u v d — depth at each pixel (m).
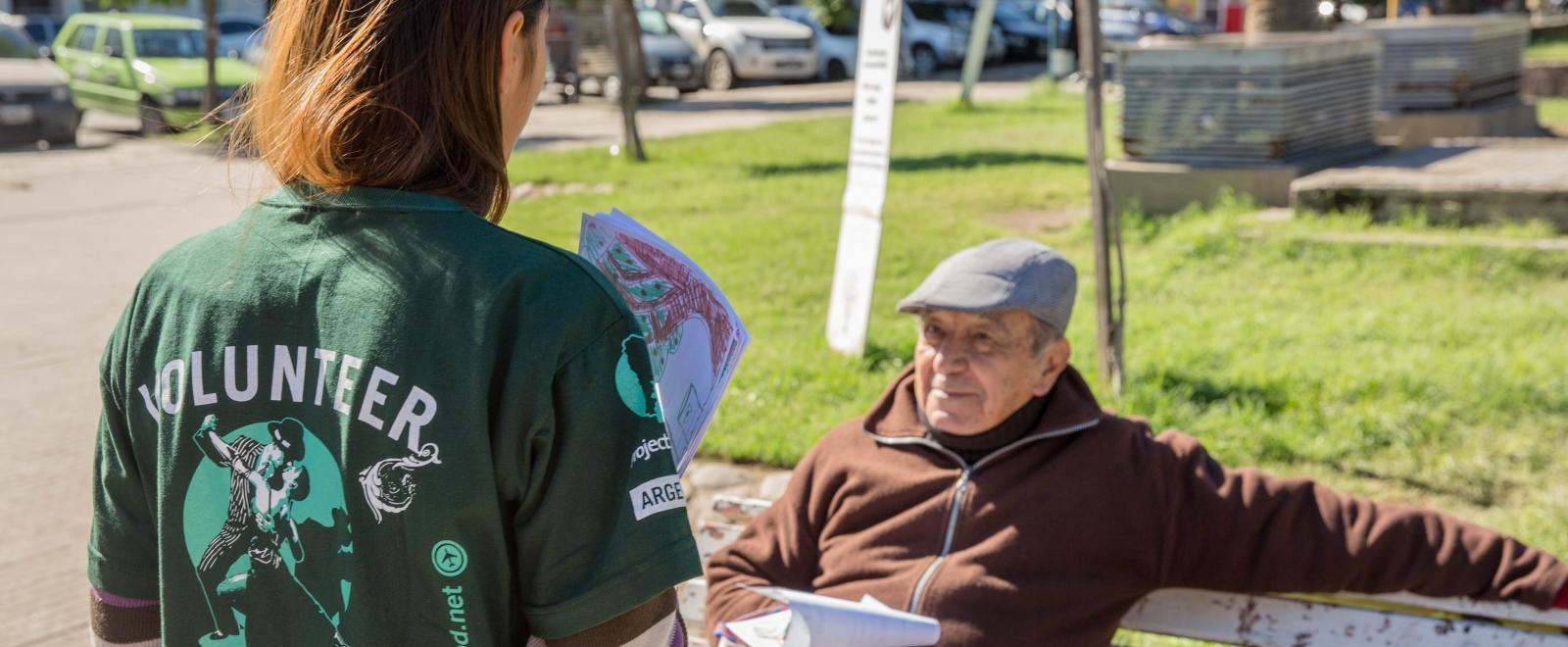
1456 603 2.27
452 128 1.29
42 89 16.66
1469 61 11.72
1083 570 2.49
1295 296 7.05
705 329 1.51
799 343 6.54
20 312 8.36
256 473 1.26
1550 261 7.15
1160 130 9.62
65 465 5.51
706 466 4.96
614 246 1.53
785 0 28.47
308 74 1.29
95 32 18.67
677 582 1.25
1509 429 4.90
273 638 1.27
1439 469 4.57
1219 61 9.26
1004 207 10.23
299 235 1.29
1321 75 9.69
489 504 1.21
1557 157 9.37
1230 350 6.00
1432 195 8.05
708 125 17.38
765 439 5.08
